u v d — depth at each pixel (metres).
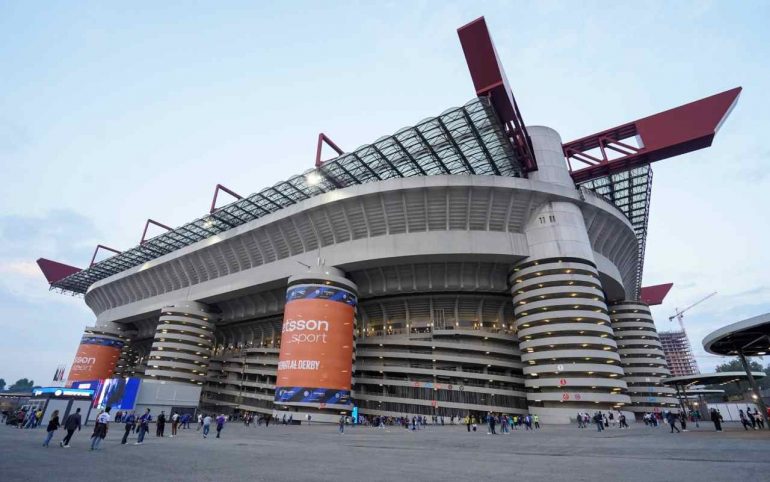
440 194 55.75
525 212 57.34
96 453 16.56
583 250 54.69
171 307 75.88
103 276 107.00
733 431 27.58
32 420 32.66
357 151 55.28
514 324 65.19
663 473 11.48
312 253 63.66
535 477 11.29
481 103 47.28
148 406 59.53
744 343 27.23
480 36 46.28
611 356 48.72
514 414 55.44
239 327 84.88
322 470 12.81
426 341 61.00
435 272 61.59
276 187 64.88
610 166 60.06
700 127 53.72
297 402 52.12
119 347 96.50
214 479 10.87
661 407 70.31
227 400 74.94
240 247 71.50
